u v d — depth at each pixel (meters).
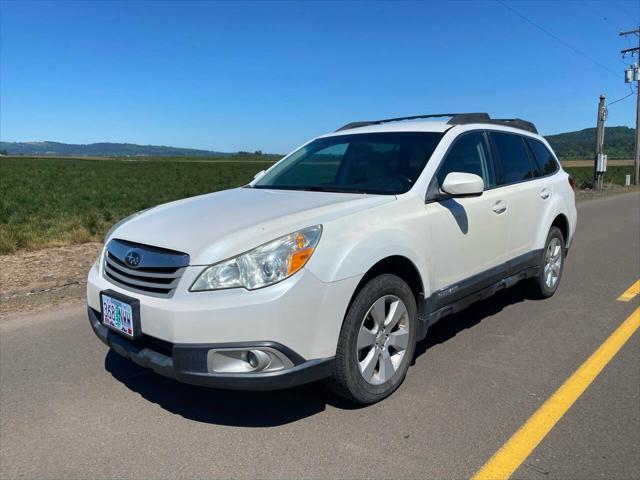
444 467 2.78
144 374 4.03
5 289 6.32
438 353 4.36
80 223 11.25
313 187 4.23
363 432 3.14
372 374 3.40
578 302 5.82
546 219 5.45
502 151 4.98
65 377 3.97
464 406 3.45
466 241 4.16
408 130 4.49
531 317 5.29
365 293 3.24
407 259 3.52
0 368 4.14
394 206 3.60
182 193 27.11
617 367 4.07
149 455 2.94
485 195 4.48
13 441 3.11
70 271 7.21
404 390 3.68
